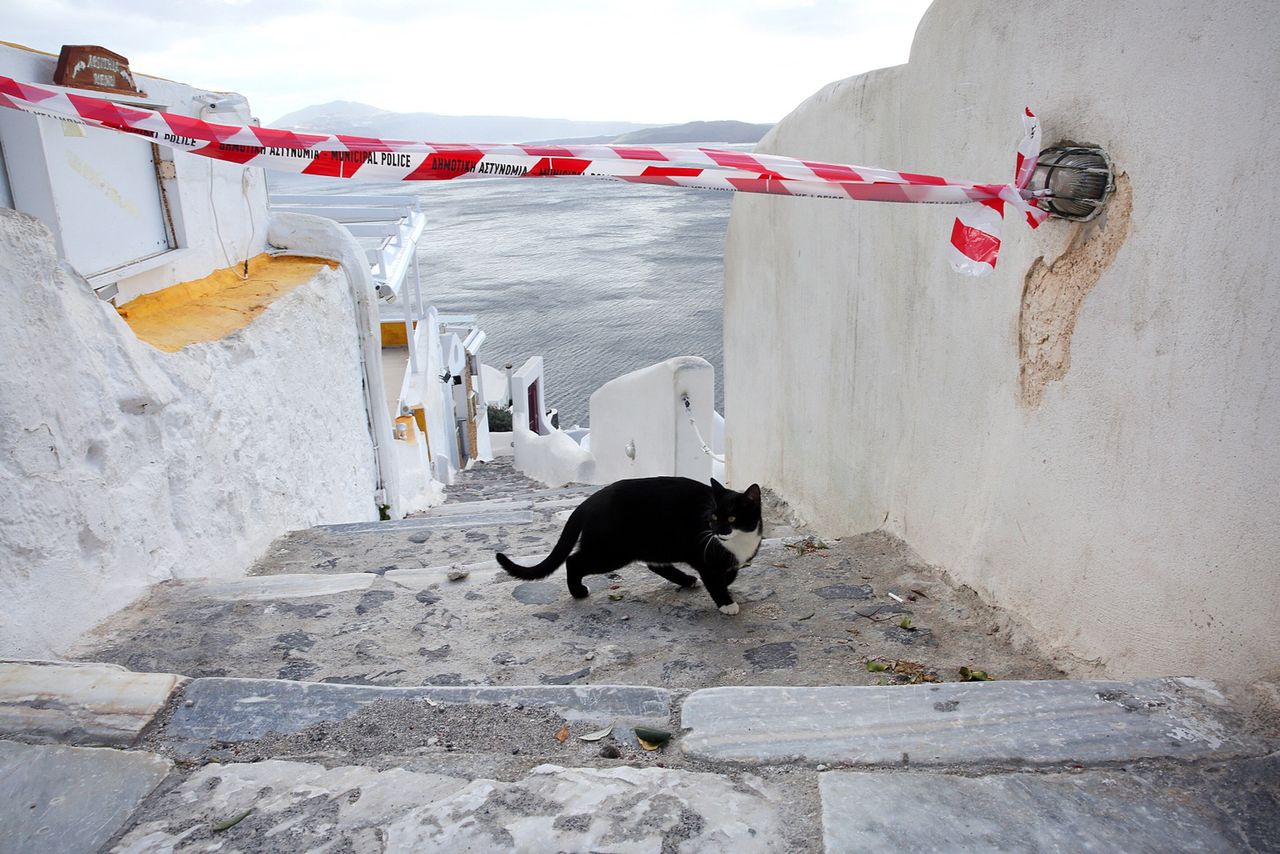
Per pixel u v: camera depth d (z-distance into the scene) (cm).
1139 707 222
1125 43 250
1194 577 236
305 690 266
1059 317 290
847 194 272
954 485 376
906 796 198
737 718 238
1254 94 206
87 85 453
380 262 1214
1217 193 219
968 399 359
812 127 516
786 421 613
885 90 418
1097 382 272
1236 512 220
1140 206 248
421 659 348
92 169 482
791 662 324
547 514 691
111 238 505
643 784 207
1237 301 214
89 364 366
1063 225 285
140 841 198
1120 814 189
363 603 406
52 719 247
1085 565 284
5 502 306
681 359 702
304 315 666
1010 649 319
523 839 190
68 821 209
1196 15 222
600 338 7044
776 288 614
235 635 363
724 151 274
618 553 397
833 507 532
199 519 462
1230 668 226
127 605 382
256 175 752
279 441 598
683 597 410
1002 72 316
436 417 1559
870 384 463
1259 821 184
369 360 822
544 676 327
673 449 710
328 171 253
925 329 396
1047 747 213
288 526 609
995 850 180
